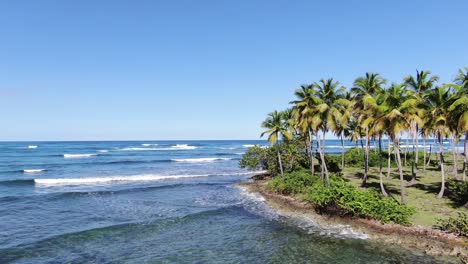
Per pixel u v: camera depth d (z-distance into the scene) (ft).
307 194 87.51
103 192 107.96
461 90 70.85
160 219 75.51
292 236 62.18
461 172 137.18
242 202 93.81
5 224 70.38
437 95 81.35
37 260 51.44
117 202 94.68
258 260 51.70
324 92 96.53
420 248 53.11
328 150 370.32
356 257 51.06
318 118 91.81
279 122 124.16
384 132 84.79
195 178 151.12
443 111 78.79
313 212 77.20
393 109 71.00
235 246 58.23
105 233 65.21
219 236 63.82
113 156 281.95
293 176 105.19
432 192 90.84
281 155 138.51
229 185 127.03
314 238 60.49
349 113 104.63
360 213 68.59
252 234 64.54
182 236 64.03
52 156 272.51
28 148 389.39
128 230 67.41
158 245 59.00
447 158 200.13
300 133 134.72
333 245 56.54
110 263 50.88
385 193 84.02
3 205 88.89
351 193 69.97
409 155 192.95
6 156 269.03
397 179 119.34
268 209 84.12
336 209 73.72
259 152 143.95
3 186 123.54
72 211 83.05
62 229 67.10
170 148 428.56
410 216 65.92
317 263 49.65
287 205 86.02
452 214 67.72
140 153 324.39
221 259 52.44
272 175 144.77
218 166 208.33
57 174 160.76
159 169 187.93
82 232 64.64
